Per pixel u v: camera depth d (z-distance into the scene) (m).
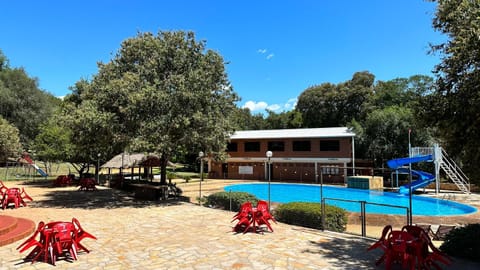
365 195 25.25
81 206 16.06
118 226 11.01
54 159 28.44
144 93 15.70
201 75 17.16
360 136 33.34
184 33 19.06
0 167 42.06
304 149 35.69
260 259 7.11
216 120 18.45
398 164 23.39
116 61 19.11
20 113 39.00
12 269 6.53
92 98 18.14
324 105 52.06
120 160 26.33
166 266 6.64
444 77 6.85
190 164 50.38
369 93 47.47
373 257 7.27
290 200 23.66
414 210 18.09
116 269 6.47
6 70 42.75
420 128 7.76
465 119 6.27
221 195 15.59
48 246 7.11
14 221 10.53
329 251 7.78
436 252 6.38
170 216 13.04
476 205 18.09
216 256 7.36
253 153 38.72
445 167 23.38
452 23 6.67
